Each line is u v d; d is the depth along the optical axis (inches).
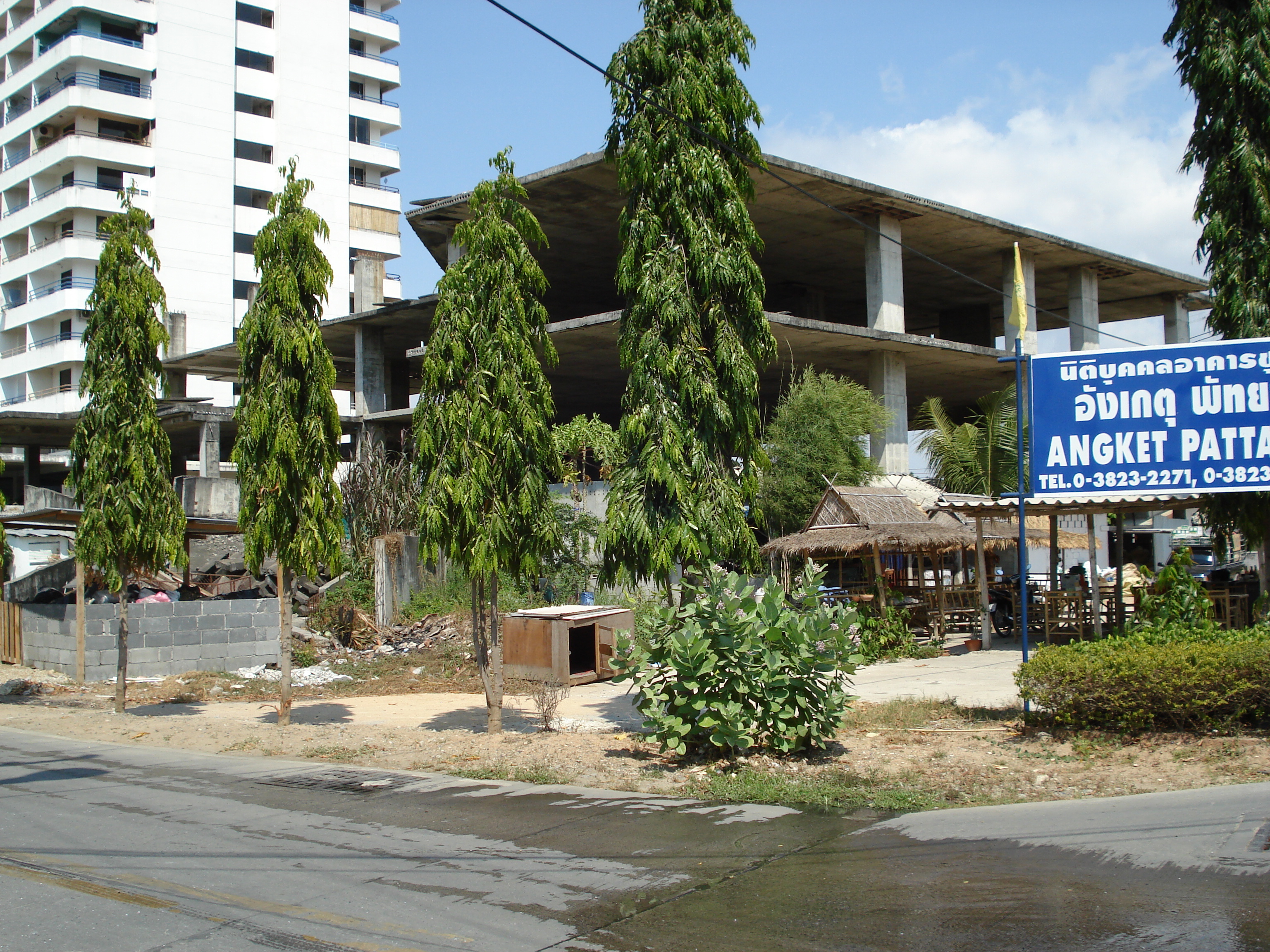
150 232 2068.2
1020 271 406.6
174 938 198.1
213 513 1177.4
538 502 410.9
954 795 298.5
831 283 1401.3
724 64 462.6
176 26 2132.1
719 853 248.4
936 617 732.7
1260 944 179.0
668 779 329.4
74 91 2010.3
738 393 446.9
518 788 327.6
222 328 2154.3
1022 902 205.8
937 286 1396.4
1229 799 272.5
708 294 444.1
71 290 2026.3
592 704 540.7
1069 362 396.8
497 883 230.4
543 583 861.8
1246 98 512.4
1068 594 657.6
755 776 323.6
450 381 399.9
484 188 406.3
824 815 282.2
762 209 1063.6
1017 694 488.1
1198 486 380.2
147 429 548.1
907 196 1040.2
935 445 1123.3
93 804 318.0
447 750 392.8
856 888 219.0
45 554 991.6
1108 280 1374.3
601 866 240.5
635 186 461.1
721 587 358.9
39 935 200.2
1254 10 508.4
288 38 2316.7
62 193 2020.2
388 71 2556.6
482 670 421.1
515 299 407.2
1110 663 349.4
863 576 925.2
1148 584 668.7
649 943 191.6
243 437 467.8
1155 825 254.2
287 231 470.0
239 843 269.0
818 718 350.6
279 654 732.7
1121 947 180.4
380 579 828.0
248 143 2257.6
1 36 2272.4
